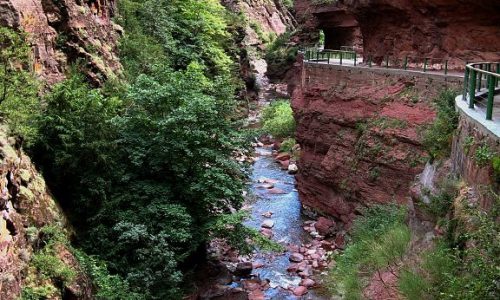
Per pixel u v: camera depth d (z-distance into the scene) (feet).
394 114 51.60
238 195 47.85
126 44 73.77
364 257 40.34
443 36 62.54
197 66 86.43
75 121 41.27
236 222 45.03
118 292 35.12
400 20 68.54
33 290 28.78
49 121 40.14
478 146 26.78
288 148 96.22
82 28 58.54
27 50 40.22
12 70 38.99
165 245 39.11
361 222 47.29
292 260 52.44
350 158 57.06
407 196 45.16
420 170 45.27
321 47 135.44
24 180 34.32
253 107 134.82
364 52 78.84
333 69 67.41
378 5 69.15
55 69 51.24
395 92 54.39
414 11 64.49
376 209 47.75
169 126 45.09
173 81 50.52
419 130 47.06
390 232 38.45
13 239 29.07
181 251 45.29
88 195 41.91
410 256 32.86
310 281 47.14
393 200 47.47
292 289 46.16
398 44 70.08
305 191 66.80
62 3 55.31
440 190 31.83
